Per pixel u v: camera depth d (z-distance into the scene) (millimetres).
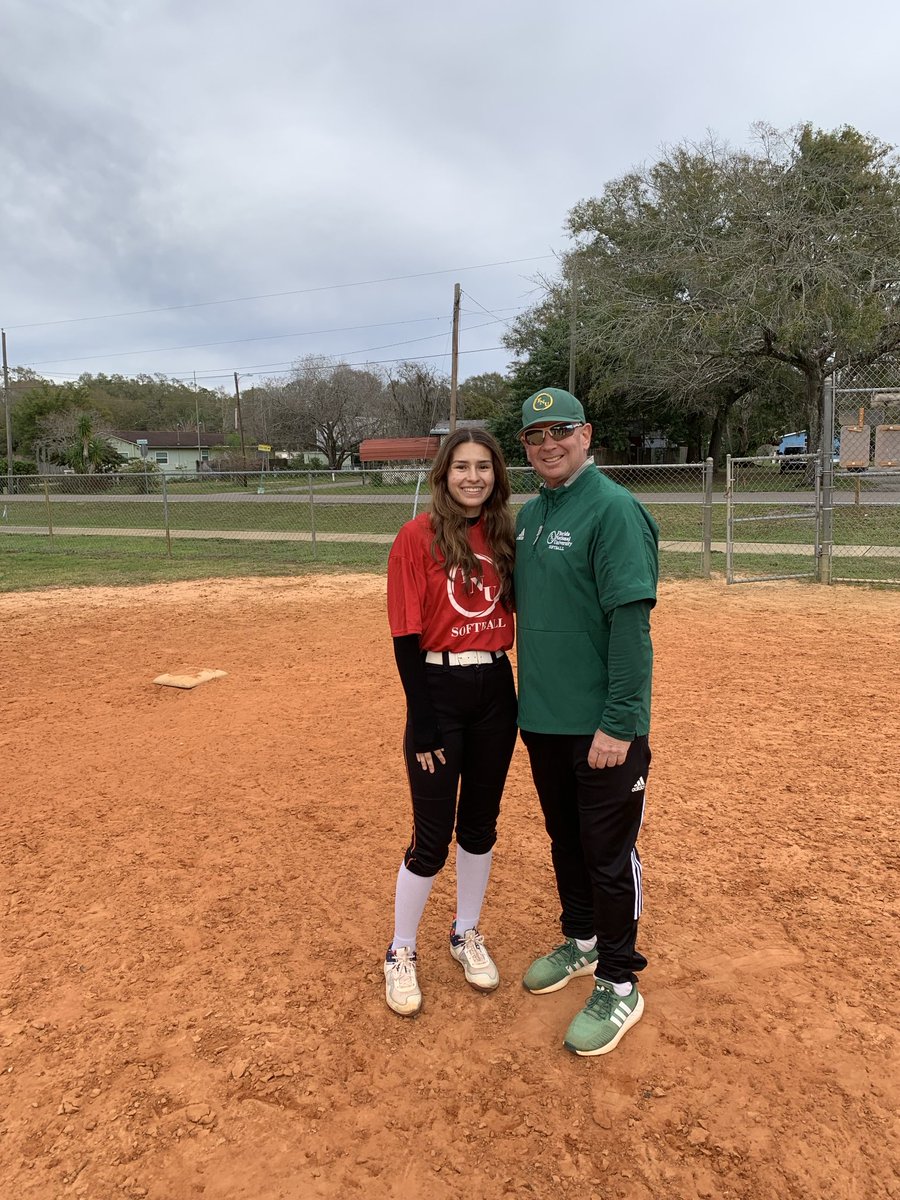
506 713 2391
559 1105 2029
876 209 23828
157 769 4426
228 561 14078
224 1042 2271
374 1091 2086
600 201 35094
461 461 2199
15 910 3002
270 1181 1821
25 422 63250
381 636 7797
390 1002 2393
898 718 5035
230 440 77000
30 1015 2396
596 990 2305
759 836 3479
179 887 3146
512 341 47094
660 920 2848
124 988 2521
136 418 95562
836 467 12656
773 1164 1840
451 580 2232
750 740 4688
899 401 10531
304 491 34062
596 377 32625
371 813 3799
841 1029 2279
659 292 27500
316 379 56312
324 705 5535
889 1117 1967
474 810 2473
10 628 8523
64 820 3787
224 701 5680
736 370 27188
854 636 7465
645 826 3592
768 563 12523
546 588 2168
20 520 25188
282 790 4094
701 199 26781
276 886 3143
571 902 2484
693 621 8281
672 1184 1794
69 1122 1992
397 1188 1798
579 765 2193
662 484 32344
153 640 7840
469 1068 2168
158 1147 1915
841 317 22172
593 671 2168
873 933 2748
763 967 2568
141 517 25234
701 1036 2264
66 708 5605
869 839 3436
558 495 2195
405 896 2418
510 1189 1790
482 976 2488
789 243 23344
